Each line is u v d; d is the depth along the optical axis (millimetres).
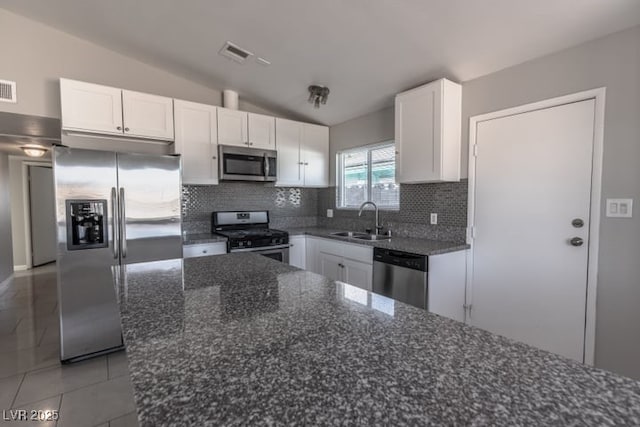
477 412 533
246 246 3293
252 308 1036
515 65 2367
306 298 1140
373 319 945
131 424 1745
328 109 3732
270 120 3695
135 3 2408
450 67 2525
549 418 518
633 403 557
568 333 2139
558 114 2152
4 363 2383
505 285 2467
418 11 2006
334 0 2064
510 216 2422
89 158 2406
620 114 1891
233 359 709
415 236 3148
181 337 820
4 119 2943
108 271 2494
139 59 3230
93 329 2465
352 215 3936
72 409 1864
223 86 3580
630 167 1859
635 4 1699
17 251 5461
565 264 2145
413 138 2812
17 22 2750
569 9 1798
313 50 2658
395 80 2883
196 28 2623
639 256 1839
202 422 510
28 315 3324
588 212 2033
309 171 4027
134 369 667
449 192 2836
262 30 2512
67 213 2344
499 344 786
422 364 689
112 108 2824
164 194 2715
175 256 2773
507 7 1848
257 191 4047
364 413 531
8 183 5023
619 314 1918
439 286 2469
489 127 2527
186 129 3176
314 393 586
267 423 509
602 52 1955
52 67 2875
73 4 2504
